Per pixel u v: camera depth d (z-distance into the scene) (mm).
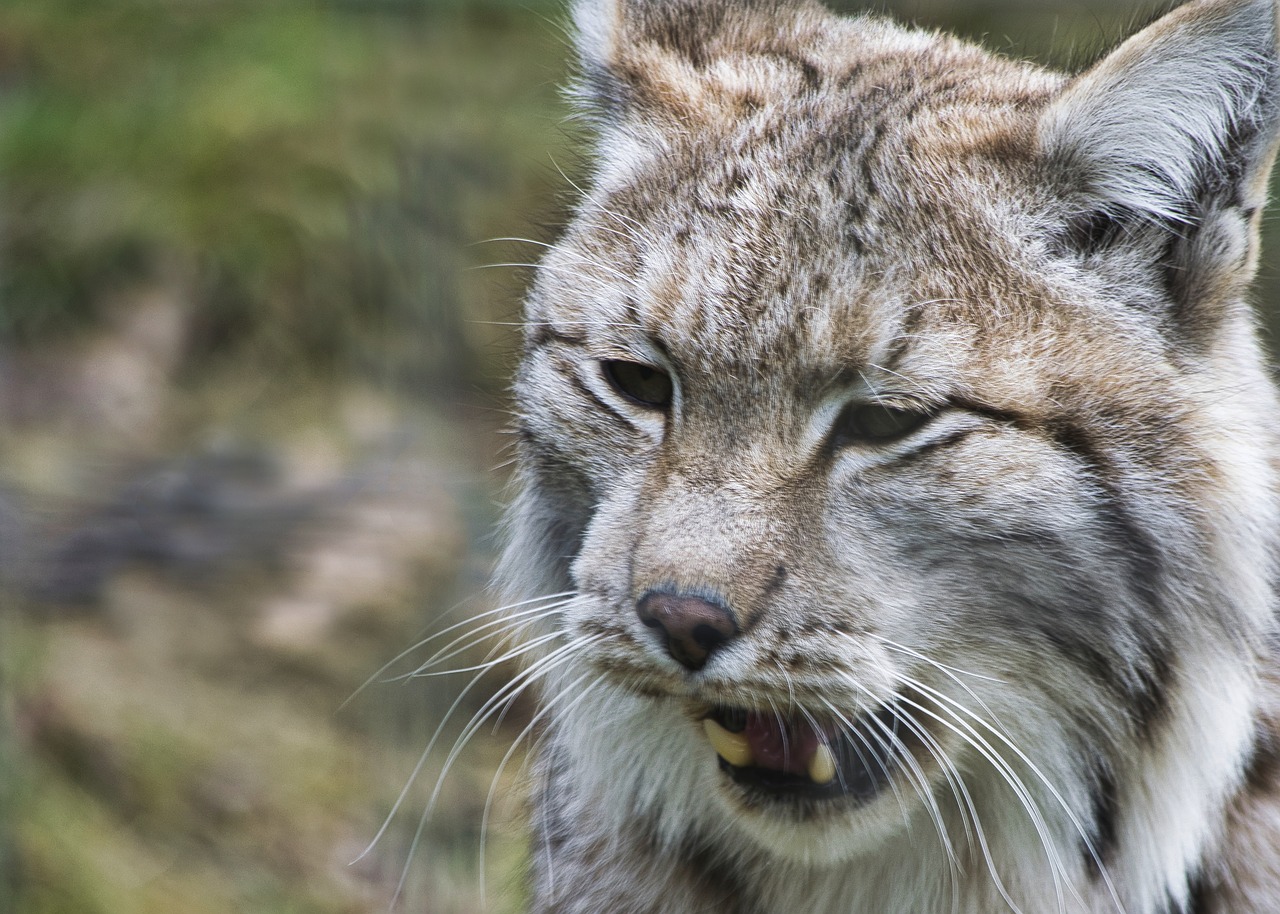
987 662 5781
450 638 9930
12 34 16891
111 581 11750
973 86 6320
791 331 5629
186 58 16516
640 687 5801
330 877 9898
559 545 6621
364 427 12875
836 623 5598
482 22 14281
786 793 5887
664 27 6918
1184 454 5691
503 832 9062
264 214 15133
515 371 7043
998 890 6207
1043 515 5566
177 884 9883
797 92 6391
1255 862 6148
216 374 14688
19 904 9648
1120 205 5754
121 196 15430
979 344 5594
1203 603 5805
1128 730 5871
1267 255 7402
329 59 15414
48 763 10430
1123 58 5656
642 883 6766
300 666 11445
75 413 13875
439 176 12930
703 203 6000
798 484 5676
